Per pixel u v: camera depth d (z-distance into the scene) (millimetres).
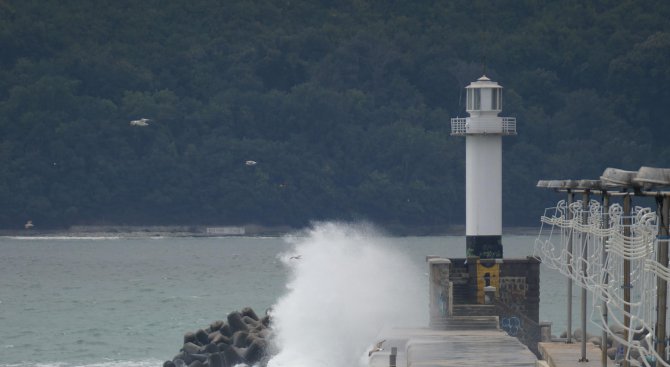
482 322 173625
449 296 174750
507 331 176375
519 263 177875
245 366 191750
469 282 178625
